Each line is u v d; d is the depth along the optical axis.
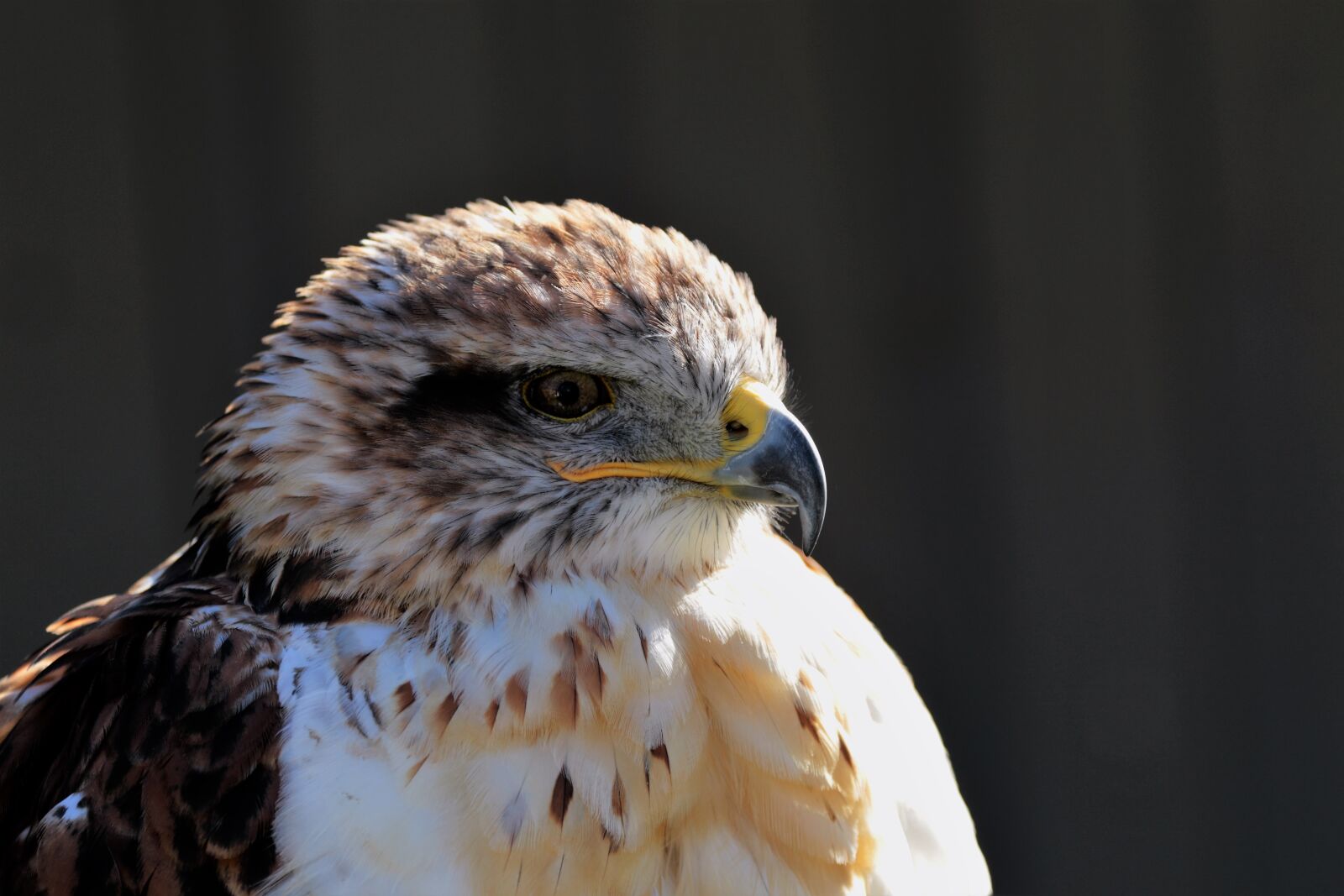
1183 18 10.33
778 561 6.02
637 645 5.32
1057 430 10.60
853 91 10.66
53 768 5.71
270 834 5.05
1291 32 10.19
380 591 5.36
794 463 5.70
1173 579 10.55
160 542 11.08
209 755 5.17
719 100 10.71
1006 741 10.75
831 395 10.73
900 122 10.66
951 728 10.74
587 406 5.64
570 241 5.70
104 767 5.37
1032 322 10.59
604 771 5.11
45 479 11.10
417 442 5.45
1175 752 10.59
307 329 5.65
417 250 5.68
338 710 5.14
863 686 5.85
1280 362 10.34
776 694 5.42
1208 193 10.36
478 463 5.48
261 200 10.89
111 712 5.50
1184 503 10.50
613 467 5.62
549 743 5.10
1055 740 10.72
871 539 10.76
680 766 5.23
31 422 11.09
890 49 10.62
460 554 5.41
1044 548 10.67
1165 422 10.49
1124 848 10.67
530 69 10.74
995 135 10.57
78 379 11.06
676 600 5.53
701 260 5.90
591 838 5.06
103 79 10.93
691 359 5.63
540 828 5.02
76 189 10.98
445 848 5.00
